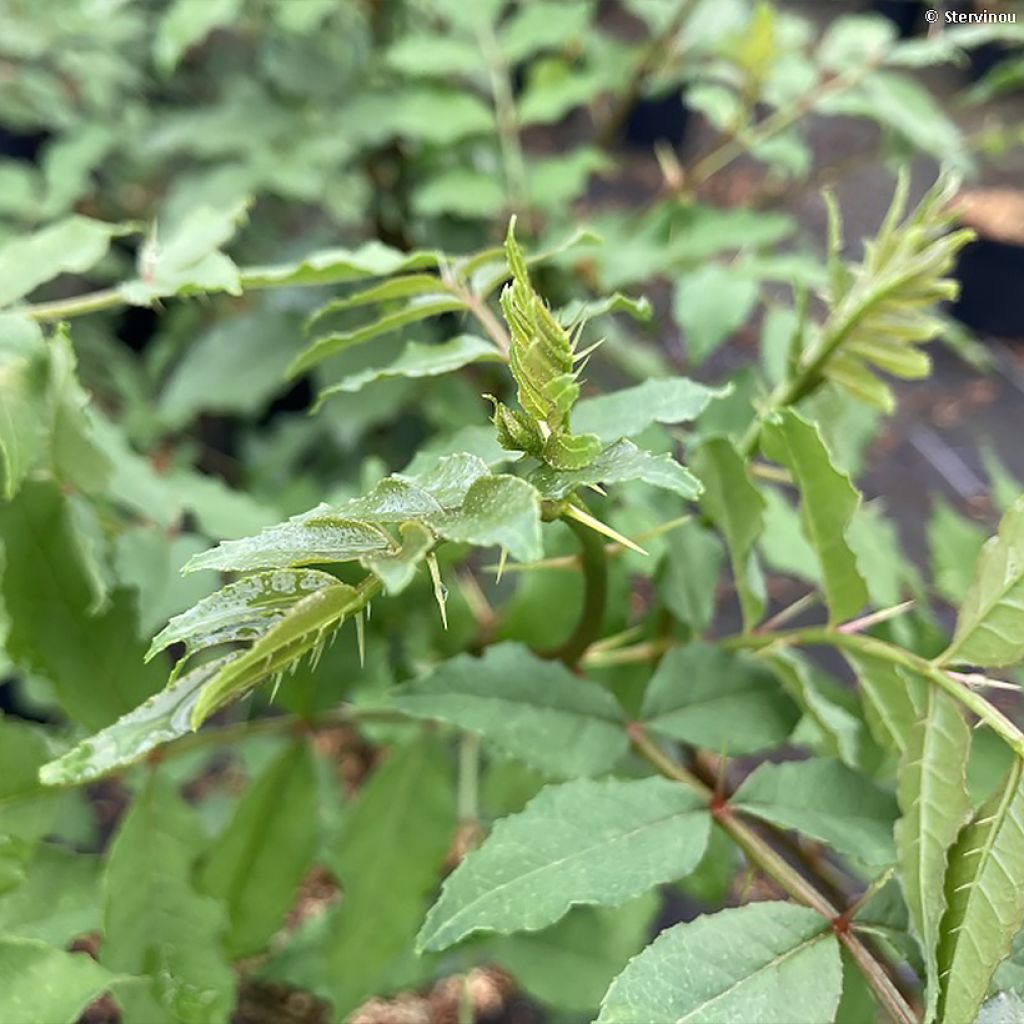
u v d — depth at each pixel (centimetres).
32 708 35
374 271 16
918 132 31
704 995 12
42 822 16
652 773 19
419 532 9
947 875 13
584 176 32
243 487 44
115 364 42
